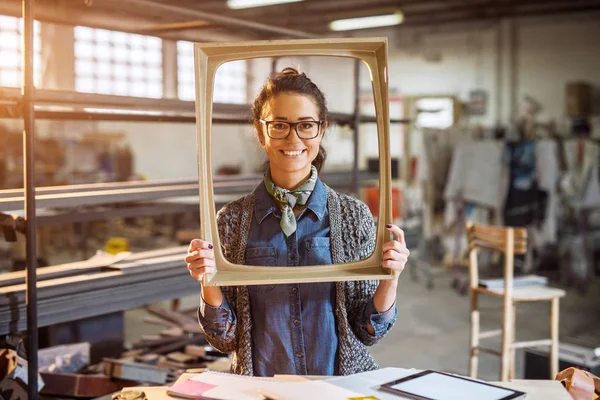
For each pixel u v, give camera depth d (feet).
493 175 22.99
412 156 39.06
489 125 36.81
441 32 38.19
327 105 5.63
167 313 14.25
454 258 23.81
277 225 5.65
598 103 33.12
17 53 24.88
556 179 22.61
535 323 18.58
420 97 39.14
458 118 37.78
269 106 5.33
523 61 35.53
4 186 27.22
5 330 7.33
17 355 7.64
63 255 28.25
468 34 37.22
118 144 36.68
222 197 24.23
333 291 5.66
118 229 32.76
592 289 23.39
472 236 12.55
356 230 5.69
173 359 11.64
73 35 31.58
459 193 23.36
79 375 9.71
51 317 7.72
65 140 31.83
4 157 28.02
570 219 24.35
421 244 24.38
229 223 5.71
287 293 5.58
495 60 36.45
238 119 12.94
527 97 35.50
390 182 5.19
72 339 11.94
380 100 5.18
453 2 33.83
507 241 11.80
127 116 11.28
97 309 8.20
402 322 18.67
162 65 36.47
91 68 32.65
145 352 12.25
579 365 11.77
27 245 7.28
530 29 35.19
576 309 20.42
